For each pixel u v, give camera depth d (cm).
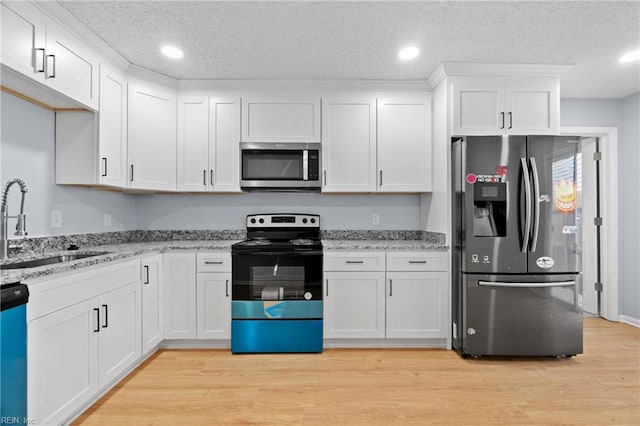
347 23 211
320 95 299
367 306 273
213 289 271
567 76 291
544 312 253
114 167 249
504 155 253
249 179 295
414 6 194
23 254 205
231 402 198
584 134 345
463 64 266
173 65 268
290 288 270
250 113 298
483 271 253
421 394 206
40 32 181
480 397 203
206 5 192
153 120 280
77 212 251
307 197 334
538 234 252
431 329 273
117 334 209
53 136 230
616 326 328
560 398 202
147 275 245
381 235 333
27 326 142
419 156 299
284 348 268
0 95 192
